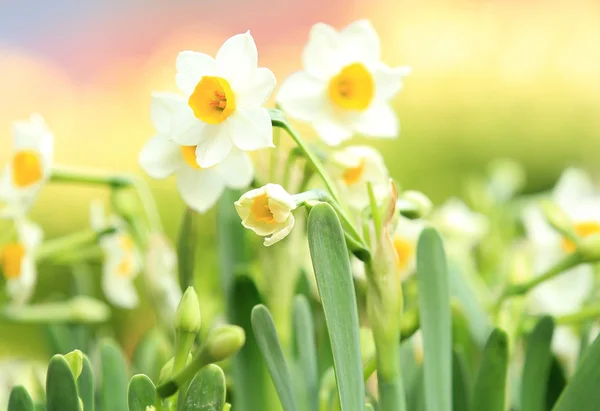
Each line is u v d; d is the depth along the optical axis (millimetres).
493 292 693
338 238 458
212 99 486
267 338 466
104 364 528
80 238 626
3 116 2555
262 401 542
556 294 617
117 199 613
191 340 455
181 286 560
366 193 542
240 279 546
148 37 3520
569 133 1917
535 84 1982
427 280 496
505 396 501
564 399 476
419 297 495
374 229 477
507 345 499
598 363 474
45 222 1371
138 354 639
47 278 1045
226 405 460
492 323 576
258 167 562
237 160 503
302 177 545
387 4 2830
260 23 3451
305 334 534
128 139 2055
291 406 465
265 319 467
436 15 2316
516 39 2113
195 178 515
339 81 549
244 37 483
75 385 439
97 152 2010
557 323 558
